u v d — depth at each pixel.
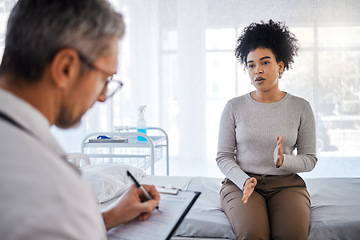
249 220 1.04
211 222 1.14
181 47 3.44
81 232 0.25
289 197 1.15
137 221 0.71
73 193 0.27
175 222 0.68
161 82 3.48
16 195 0.23
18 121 0.31
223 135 1.38
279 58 1.33
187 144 3.49
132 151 3.22
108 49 0.39
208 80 3.47
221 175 3.21
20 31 0.35
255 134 1.29
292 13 3.24
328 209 1.26
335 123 3.26
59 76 0.35
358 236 1.06
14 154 0.26
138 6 3.42
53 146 0.35
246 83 3.41
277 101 1.34
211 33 3.42
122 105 3.43
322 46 3.23
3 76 0.36
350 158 3.25
